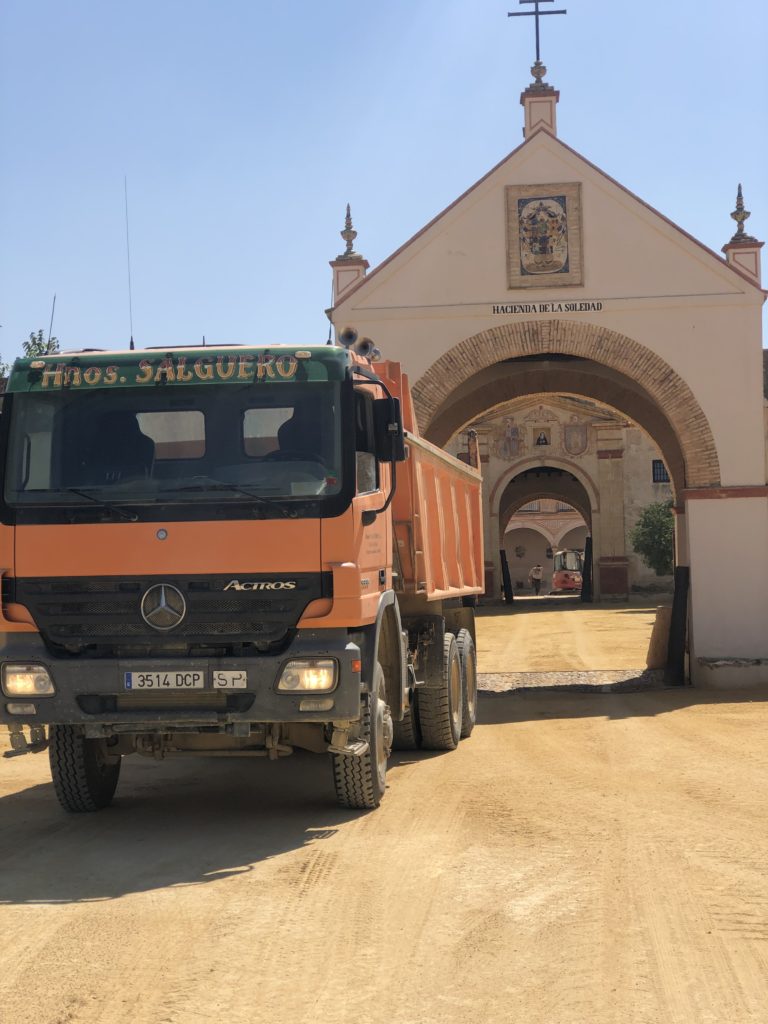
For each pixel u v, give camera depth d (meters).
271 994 4.64
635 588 52.62
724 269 17.98
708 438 18.03
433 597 11.66
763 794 8.96
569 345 18.05
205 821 8.34
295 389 7.75
